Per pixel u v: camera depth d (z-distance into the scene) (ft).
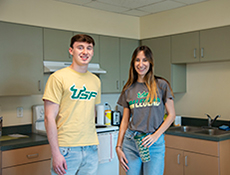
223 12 10.84
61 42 11.18
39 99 11.77
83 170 6.61
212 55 11.19
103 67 12.44
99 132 11.24
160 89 6.26
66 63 11.26
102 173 11.27
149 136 6.07
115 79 12.94
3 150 8.61
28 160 9.14
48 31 10.81
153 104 6.14
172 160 11.29
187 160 10.72
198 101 12.91
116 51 12.99
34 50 10.43
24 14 10.19
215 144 9.78
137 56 6.18
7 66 9.80
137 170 6.38
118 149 6.64
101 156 11.00
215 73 12.26
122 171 11.88
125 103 6.68
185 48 12.08
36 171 9.32
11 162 8.77
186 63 13.23
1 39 9.68
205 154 10.12
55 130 6.08
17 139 9.70
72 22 11.52
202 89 12.75
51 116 6.10
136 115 6.30
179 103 13.65
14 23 9.96
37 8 10.52
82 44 6.27
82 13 11.85
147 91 6.24
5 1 9.74
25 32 10.21
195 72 13.03
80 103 6.35
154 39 13.34
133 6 12.01
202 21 11.50
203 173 10.19
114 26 12.96
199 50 11.60
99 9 12.39
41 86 10.64
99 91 7.15
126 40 13.43
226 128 11.14
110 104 13.98
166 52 12.83
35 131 11.17
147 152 6.06
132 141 6.31
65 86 6.16
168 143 11.45
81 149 6.35
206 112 12.61
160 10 12.73
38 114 11.07
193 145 10.50
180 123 12.90
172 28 12.58
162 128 6.18
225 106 11.93
